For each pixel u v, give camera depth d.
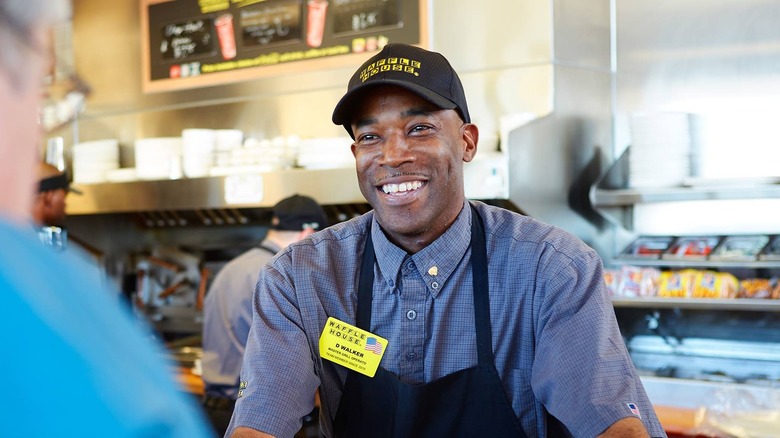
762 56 3.00
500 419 1.31
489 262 1.35
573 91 3.11
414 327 1.35
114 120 4.12
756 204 2.96
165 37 3.93
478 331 1.33
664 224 3.12
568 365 1.24
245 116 3.75
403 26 3.31
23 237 0.43
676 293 2.79
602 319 1.27
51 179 2.85
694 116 2.93
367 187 1.35
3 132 0.44
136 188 3.64
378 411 1.34
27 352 0.38
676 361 2.93
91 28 4.14
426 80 1.29
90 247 4.12
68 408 0.38
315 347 1.38
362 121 1.33
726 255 2.83
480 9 3.15
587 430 1.19
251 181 3.33
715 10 3.08
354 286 1.40
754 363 2.84
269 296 1.39
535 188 2.91
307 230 3.08
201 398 3.22
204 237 4.11
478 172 2.81
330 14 3.47
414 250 1.35
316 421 3.19
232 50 3.74
